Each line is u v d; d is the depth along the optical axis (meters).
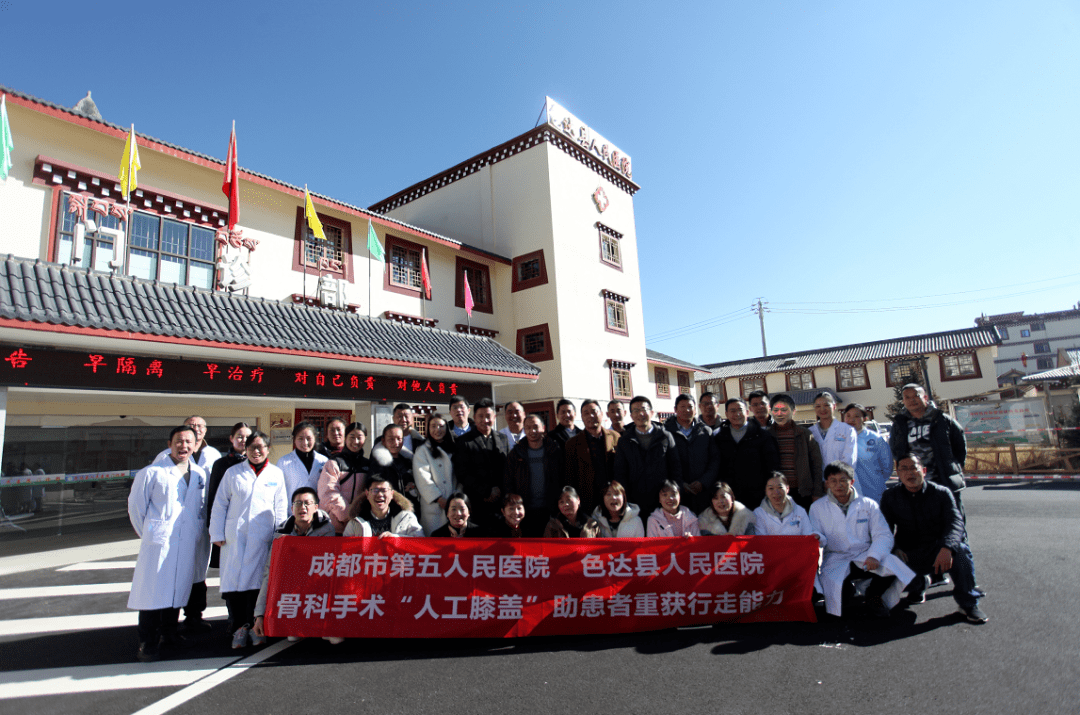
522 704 3.35
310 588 4.32
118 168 8.95
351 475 5.16
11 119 7.92
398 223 12.93
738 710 3.19
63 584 6.22
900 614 4.65
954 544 4.50
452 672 3.82
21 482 7.83
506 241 16.03
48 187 8.16
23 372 6.73
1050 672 3.47
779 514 4.96
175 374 7.98
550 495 5.35
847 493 4.86
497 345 13.78
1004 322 47.25
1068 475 13.79
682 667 3.78
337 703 3.44
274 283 10.93
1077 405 16.95
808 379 31.19
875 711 3.13
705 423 6.41
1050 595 4.89
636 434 5.58
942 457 5.43
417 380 11.18
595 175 17.33
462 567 4.43
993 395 25.58
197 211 9.77
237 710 3.39
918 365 27.33
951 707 3.13
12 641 4.58
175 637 4.57
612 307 17.06
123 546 8.09
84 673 3.96
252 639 4.46
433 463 5.32
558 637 4.39
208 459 5.43
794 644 4.11
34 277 7.02
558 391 14.56
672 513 4.96
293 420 11.34
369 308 12.63
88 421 8.94
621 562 4.53
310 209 10.67
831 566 4.76
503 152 16.36
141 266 9.02
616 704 3.31
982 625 4.29
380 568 4.39
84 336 6.77
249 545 4.51
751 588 4.55
